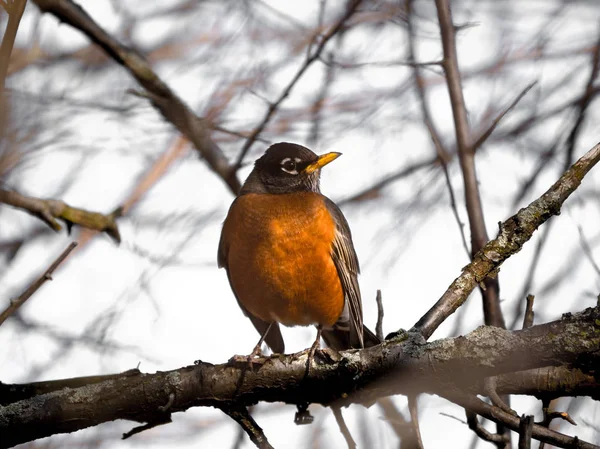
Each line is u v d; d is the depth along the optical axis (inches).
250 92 474.6
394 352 294.0
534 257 395.2
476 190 384.2
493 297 359.9
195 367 308.3
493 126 386.9
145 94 469.1
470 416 311.0
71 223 452.8
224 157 493.7
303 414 317.7
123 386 302.8
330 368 301.1
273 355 307.0
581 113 434.6
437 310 305.3
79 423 301.9
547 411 300.5
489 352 281.4
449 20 415.2
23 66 465.7
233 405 307.6
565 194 310.3
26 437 300.8
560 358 275.4
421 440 316.8
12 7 267.6
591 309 279.0
